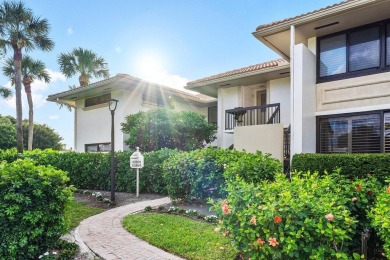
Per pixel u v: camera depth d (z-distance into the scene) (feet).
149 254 15.28
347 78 32.27
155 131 45.06
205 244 15.97
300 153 29.17
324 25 32.12
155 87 53.67
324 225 10.01
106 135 55.16
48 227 15.12
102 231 19.69
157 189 33.24
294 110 31.73
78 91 55.16
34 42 64.64
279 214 10.21
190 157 25.76
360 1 27.37
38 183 14.66
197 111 66.54
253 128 39.37
